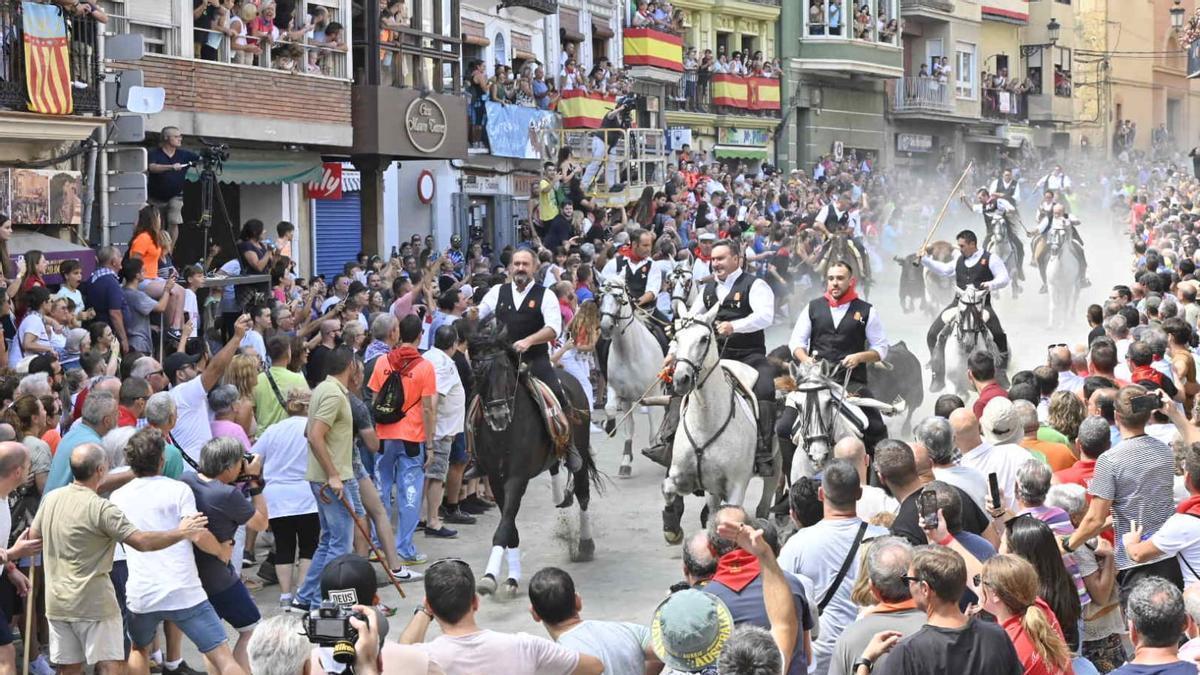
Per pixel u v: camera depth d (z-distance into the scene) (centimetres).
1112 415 997
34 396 936
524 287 1129
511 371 1059
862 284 2756
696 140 4078
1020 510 799
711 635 559
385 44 2220
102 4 1706
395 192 2566
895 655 555
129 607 805
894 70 4731
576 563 1172
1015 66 5731
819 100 4562
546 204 2684
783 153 4481
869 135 4831
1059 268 2589
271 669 539
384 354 1269
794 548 707
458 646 607
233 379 1142
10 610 841
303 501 1039
